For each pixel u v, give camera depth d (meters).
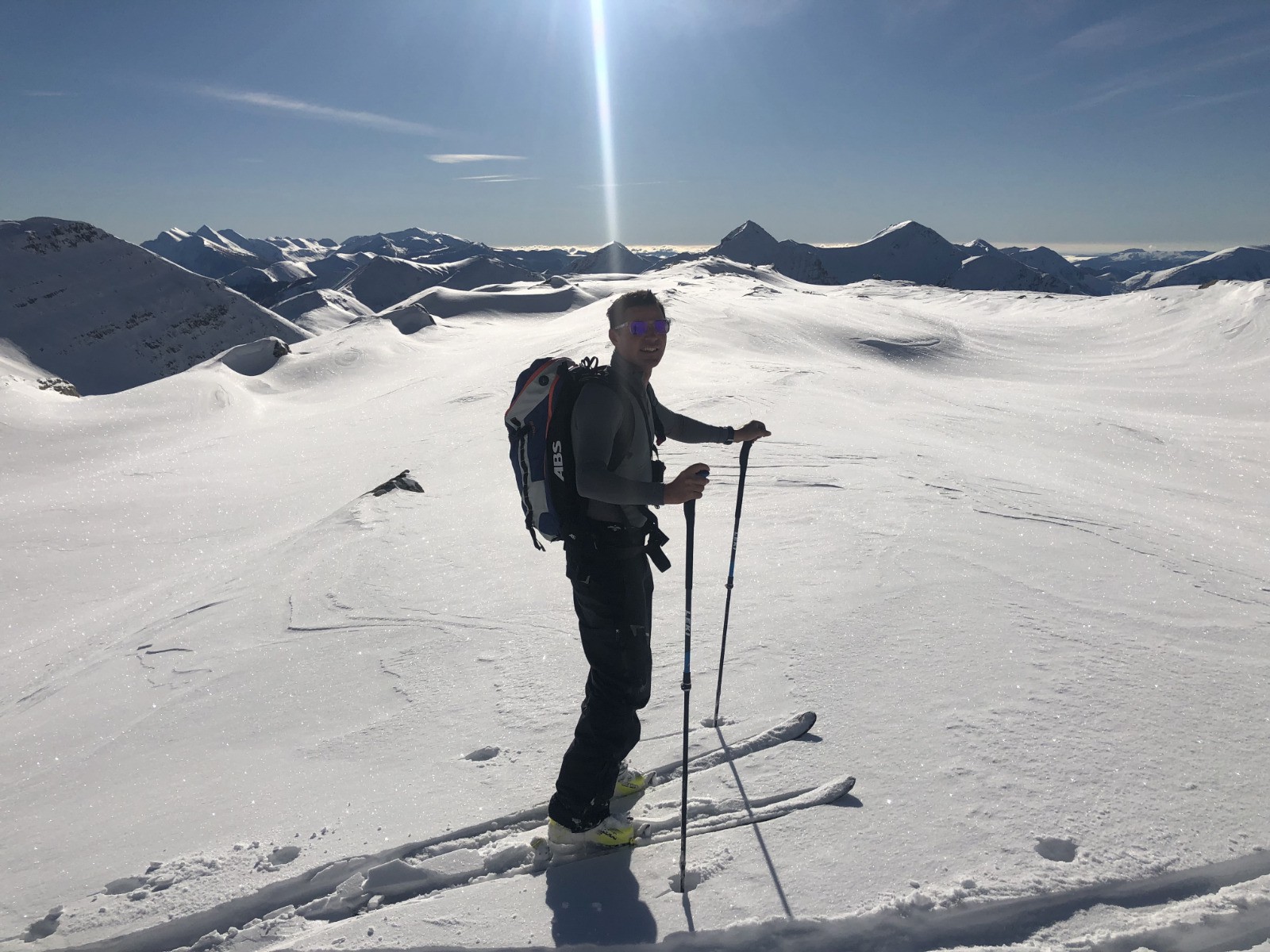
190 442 28.34
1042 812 2.64
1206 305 41.31
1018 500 7.93
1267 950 2.15
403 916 2.46
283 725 4.32
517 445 2.54
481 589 6.14
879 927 2.24
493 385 28.41
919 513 7.03
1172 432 18.17
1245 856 2.41
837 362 32.62
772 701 3.60
